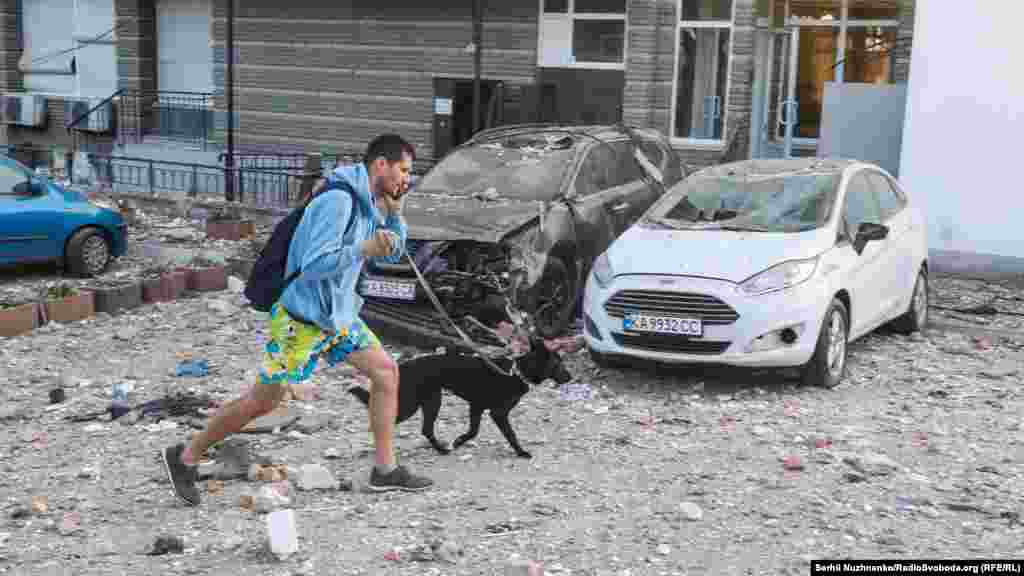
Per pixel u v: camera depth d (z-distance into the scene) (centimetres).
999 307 1065
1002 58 1177
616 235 973
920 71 1223
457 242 852
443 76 1825
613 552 482
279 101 2006
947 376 809
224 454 615
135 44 2158
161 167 2058
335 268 481
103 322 992
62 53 2284
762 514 527
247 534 506
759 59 1647
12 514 532
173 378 805
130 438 662
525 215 875
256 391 514
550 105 1675
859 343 920
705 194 884
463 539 498
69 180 2000
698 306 743
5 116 2336
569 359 863
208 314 1018
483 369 604
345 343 517
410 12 1839
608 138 1038
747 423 688
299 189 1692
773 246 773
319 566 468
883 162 1374
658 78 1631
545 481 580
